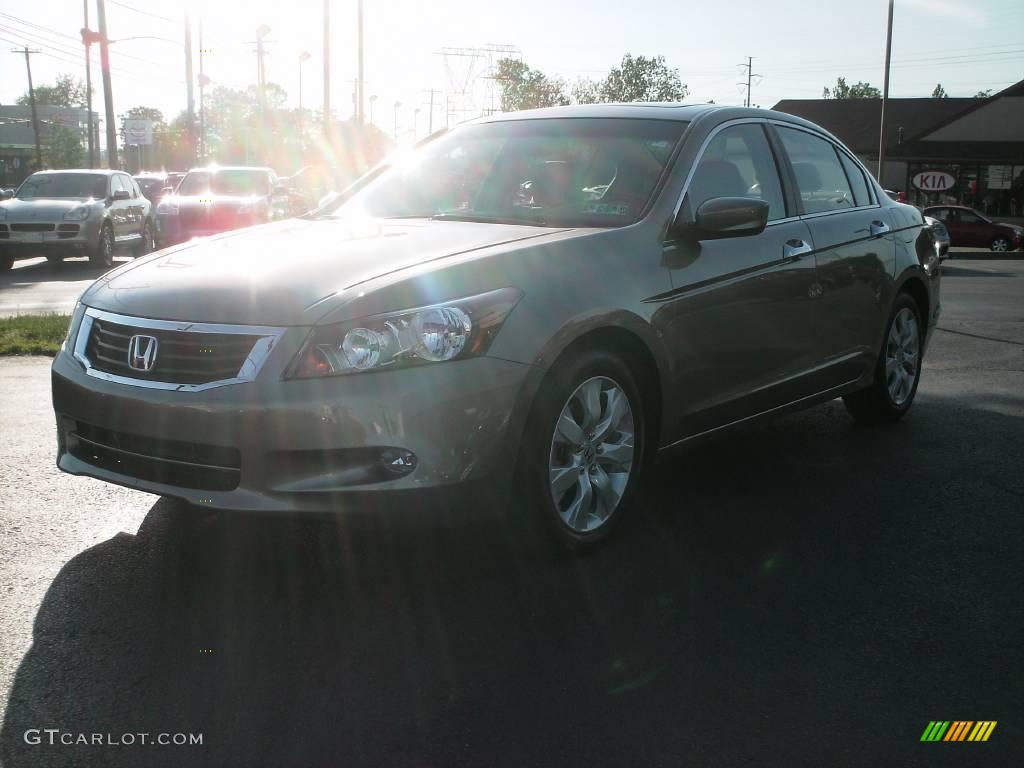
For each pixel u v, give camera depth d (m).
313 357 3.17
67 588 3.44
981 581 3.63
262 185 20.08
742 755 2.51
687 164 4.26
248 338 3.22
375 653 3.01
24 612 3.25
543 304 3.45
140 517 4.15
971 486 4.76
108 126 30.86
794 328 4.66
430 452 3.18
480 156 4.73
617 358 3.75
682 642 3.11
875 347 5.45
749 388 4.44
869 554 3.88
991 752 2.54
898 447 5.45
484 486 3.31
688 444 4.21
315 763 2.45
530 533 3.57
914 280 5.81
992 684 2.89
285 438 3.14
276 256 3.67
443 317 3.22
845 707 2.74
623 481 3.88
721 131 4.53
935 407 6.45
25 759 2.45
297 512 3.17
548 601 3.40
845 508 4.43
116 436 3.45
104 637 3.09
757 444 5.50
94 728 2.59
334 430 3.13
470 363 3.24
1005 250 29.77
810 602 3.43
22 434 5.34
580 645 3.09
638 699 2.76
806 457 5.24
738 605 3.39
